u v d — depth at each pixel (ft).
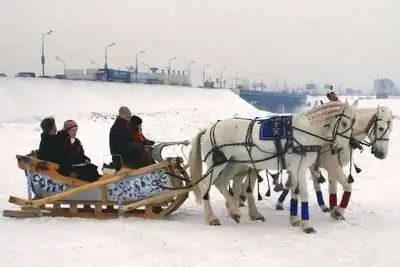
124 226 28.96
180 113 124.16
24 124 84.69
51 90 154.10
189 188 31.27
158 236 27.02
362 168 56.54
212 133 31.94
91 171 32.37
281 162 30.04
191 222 31.19
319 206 34.76
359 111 32.89
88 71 281.95
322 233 28.25
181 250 24.68
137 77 277.03
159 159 33.32
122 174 31.14
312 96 309.83
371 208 35.24
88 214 31.68
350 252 24.76
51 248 24.73
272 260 23.35
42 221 30.27
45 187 31.81
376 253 24.61
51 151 32.14
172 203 32.07
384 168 56.39
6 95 137.49
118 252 24.25
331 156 31.89
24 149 62.80
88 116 105.19
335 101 30.94
